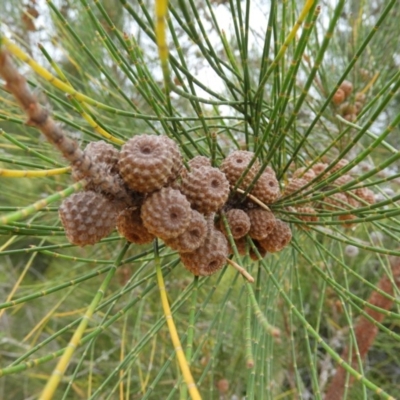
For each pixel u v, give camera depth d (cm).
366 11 26
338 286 13
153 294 32
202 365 32
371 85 26
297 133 16
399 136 32
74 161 8
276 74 12
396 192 27
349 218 17
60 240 28
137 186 11
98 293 9
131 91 31
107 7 33
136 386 36
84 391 38
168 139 11
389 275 17
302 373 38
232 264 12
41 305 47
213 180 12
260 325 14
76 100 10
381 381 38
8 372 7
